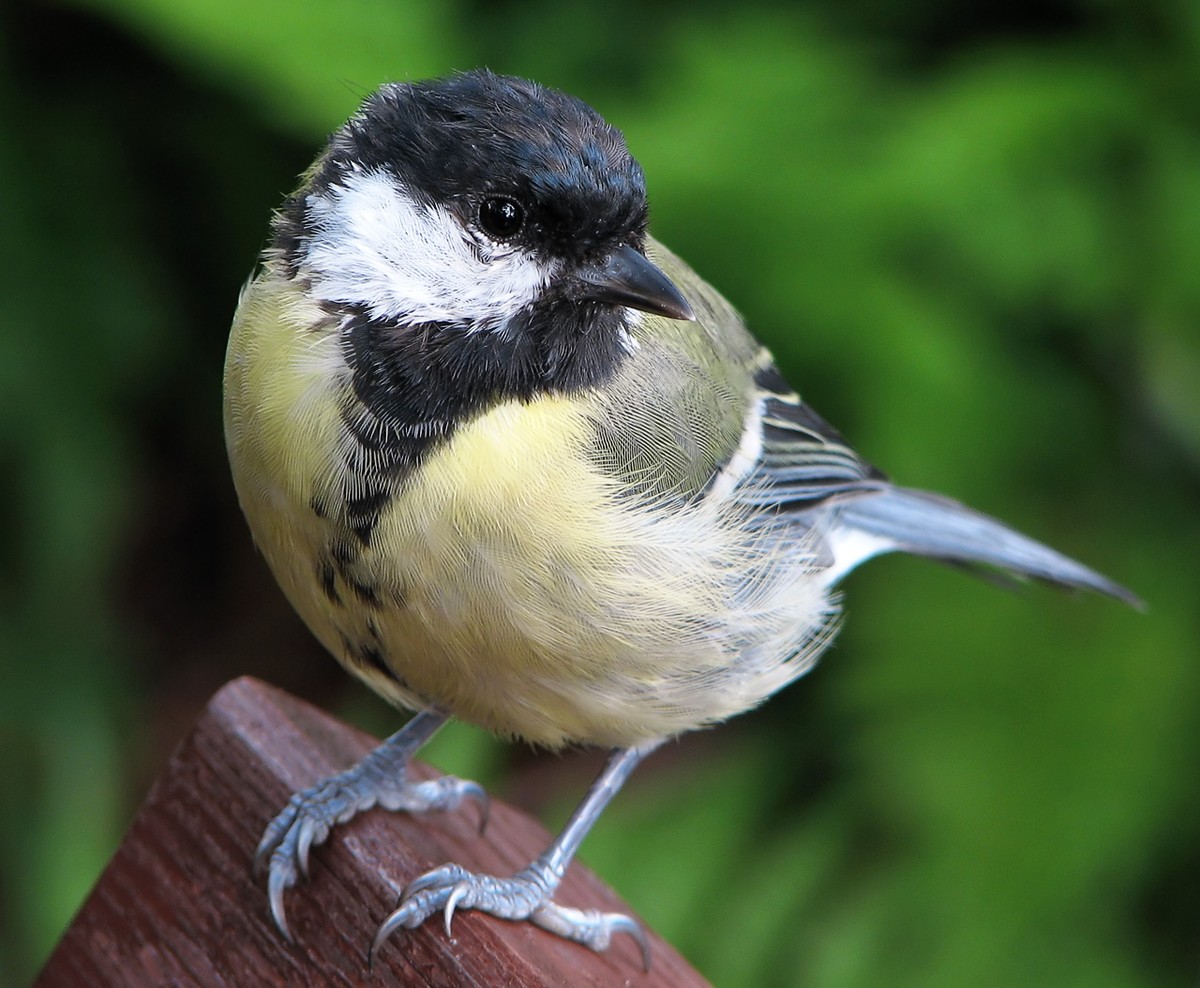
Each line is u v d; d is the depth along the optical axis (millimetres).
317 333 5137
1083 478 7926
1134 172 7789
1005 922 7289
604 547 5195
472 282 5180
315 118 7020
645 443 5480
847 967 7273
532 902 5316
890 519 7020
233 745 5305
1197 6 7852
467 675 5312
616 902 5812
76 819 8008
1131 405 7910
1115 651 7492
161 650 9289
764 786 7898
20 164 8016
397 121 5246
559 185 5129
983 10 8445
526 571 5102
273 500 5180
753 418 6336
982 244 7457
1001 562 7023
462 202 5156
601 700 5453
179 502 9242
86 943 5223
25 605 8227
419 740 5609
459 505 5051
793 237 7395
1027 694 7492
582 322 5336
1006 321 7879
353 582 5164
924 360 7363
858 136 7629
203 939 5094
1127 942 7543
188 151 8383
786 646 6148
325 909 5008
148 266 8250
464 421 5117
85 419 7996
